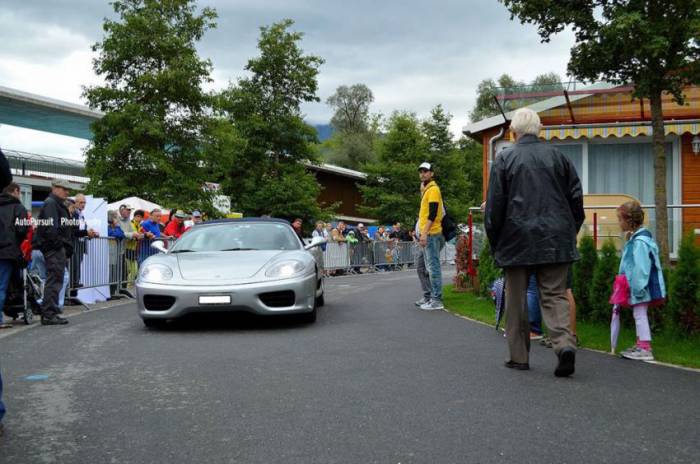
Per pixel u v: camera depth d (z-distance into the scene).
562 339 4.84
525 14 8.25
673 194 13.22
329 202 44.34
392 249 25.41
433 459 3.04
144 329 7.61
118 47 24.61
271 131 33.28
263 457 3.08
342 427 3.56
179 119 25.64
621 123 11.95
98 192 23.83
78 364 5.43
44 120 28.39
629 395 4.29
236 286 7.27
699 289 6.45
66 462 3.04
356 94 85.44
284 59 33.56
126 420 3.72
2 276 6.81
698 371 5.11
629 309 7.16
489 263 10.43
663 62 8.03
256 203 33.00
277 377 4.84
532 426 3.56
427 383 4.63
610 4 8.05
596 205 10.28
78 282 10.80
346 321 8.18
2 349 6.24
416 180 41.16
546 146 5.05
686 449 3.18
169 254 8.38
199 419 3.73
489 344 6.36
